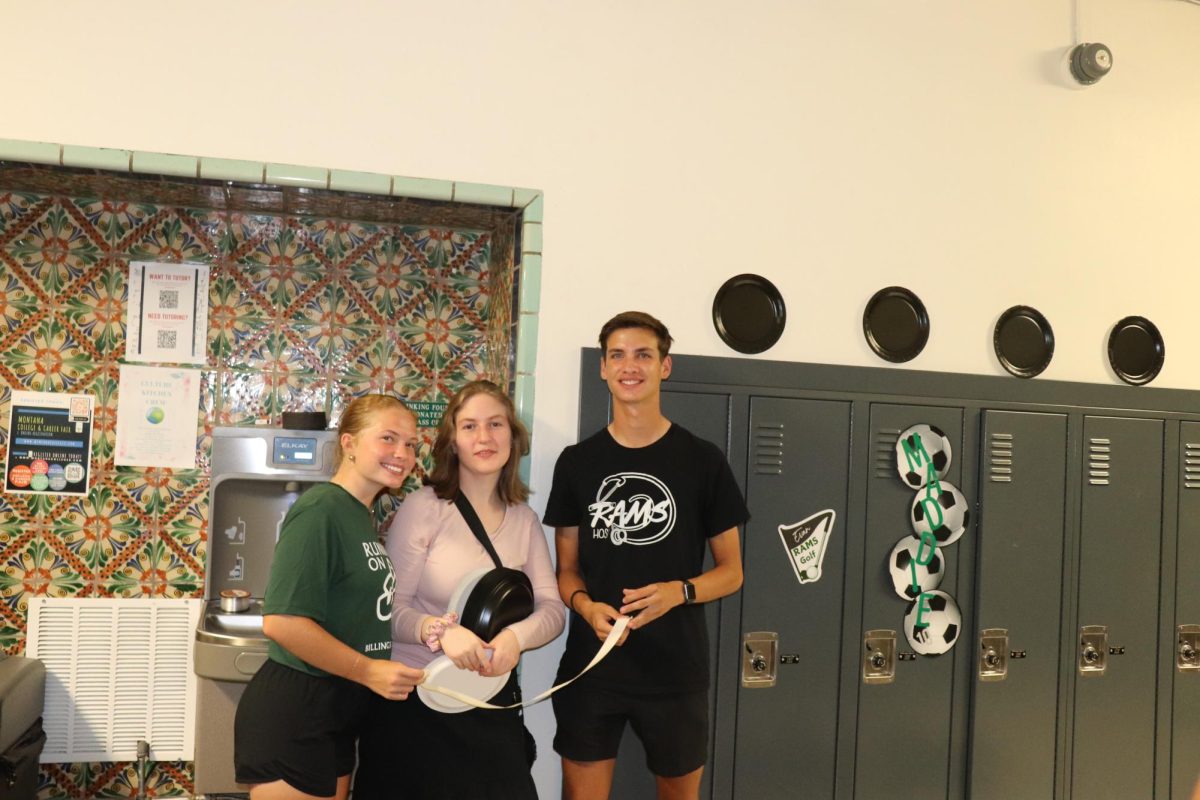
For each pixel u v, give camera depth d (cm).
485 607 209
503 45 276
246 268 308
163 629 299
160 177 259
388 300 317
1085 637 319
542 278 277
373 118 266
